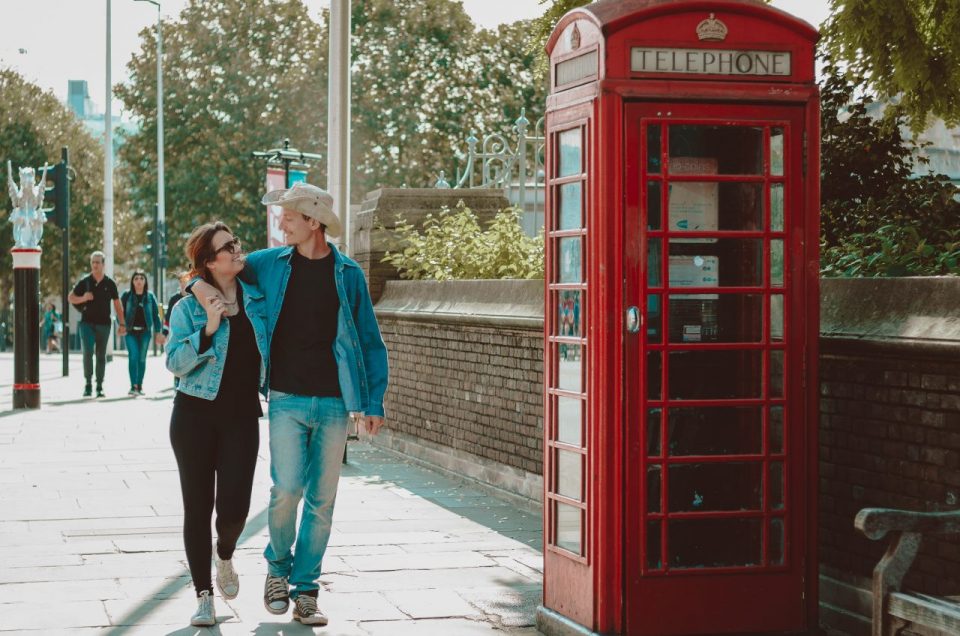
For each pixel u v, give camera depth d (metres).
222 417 6.29
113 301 20.84
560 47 6.20
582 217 5.95
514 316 10.28
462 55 48.50
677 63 5.76
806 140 5.88
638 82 5.71
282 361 6.32
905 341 5.70
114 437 14.61
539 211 16.72
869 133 10.26
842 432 6.31
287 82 47.72
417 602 6.86
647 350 5.77
